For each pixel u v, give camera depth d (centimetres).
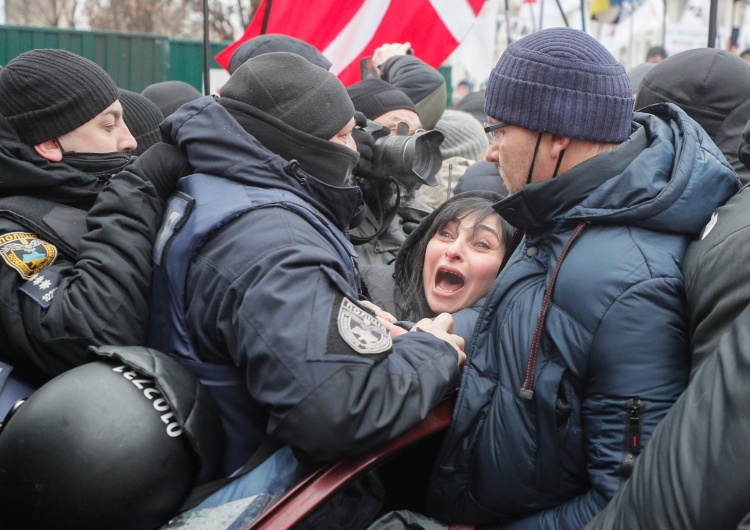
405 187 255
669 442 126
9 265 185
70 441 155
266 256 167
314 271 166
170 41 891
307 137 183
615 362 163
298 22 421
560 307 170
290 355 159
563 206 174
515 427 174
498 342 180
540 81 172
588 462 170
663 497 123
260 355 161
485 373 181
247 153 181
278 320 161
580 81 171
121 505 155
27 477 156
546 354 172
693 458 121
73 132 210
